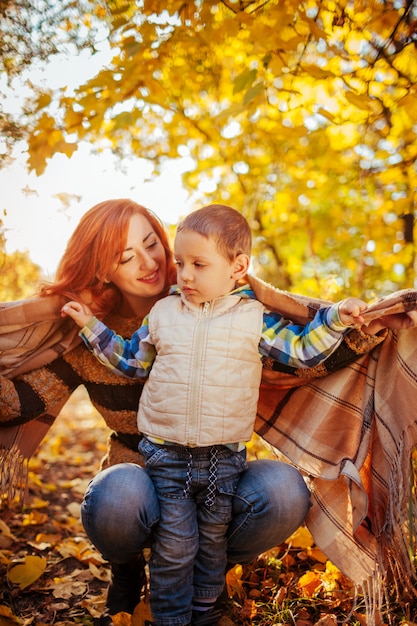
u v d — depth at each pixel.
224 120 3.25
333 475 2.02
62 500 3.59
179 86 3.12
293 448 2.16
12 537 2.94
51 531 3.09
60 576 2.66
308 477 2.17
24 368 2.25
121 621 2.07
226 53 2.89
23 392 2.24
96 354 2.14
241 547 2.05
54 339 2.30
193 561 1.96
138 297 2.37
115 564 2.14
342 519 2.08
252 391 2.02
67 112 2.47
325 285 3.43
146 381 2.14
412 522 1.89
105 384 2.34
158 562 1.94
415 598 2.18
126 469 1.97
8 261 3.00
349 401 2.09
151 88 2.58
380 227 3.90
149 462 1.99
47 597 2.46
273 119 3.38
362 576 2.02
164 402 1.97
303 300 2.08
